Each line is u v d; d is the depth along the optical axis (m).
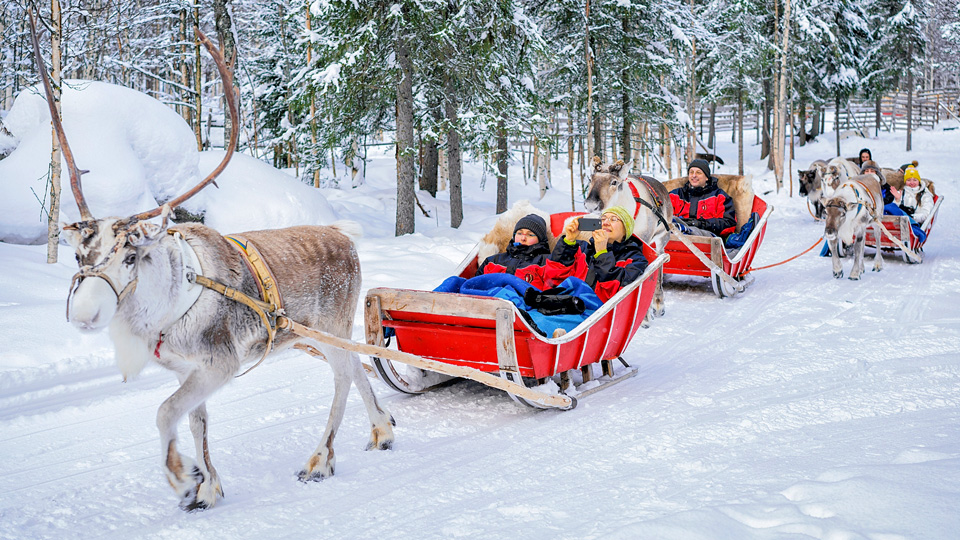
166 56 17.45
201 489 4.00
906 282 10.76
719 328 8.38
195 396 3.74
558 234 7.52
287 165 24.08
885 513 3.16
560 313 5.99
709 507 3.45
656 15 19.27
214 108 24.61
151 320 3.58
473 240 13.80
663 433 4.98
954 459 3.84
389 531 3.64
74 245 3.33
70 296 3.28
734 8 24.22
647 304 6.58
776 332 8.09
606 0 17.80
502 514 3.75
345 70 13.79
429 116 16.72
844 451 4.36
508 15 14.56
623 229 6.90
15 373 6.43
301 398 6.04
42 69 3.59
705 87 27.42
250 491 4.24
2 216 10.61
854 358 6.86
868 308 9.11
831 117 48.69
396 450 4.89
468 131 15.12
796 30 26.59
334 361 4.65
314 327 4.53
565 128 28.80
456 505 3.95
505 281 5.95
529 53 15.77
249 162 13.94
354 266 4.88
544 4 18.75
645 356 7.34
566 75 19.17
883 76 33.75
